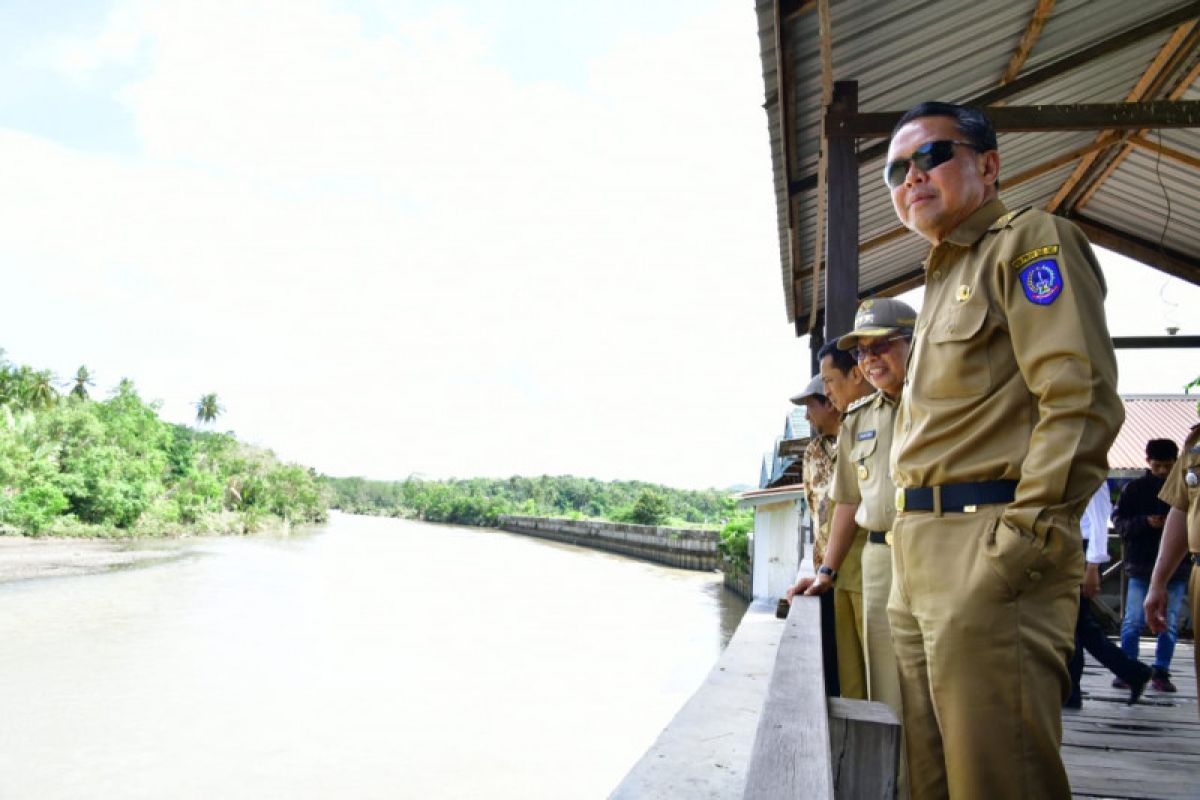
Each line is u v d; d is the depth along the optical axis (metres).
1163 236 6.50
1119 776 2.78
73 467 41.31
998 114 3.44
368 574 28.73
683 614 19.53
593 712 10.70
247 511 56.03
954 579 1.42
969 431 1.46
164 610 19.25
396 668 13.27
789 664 1.44
